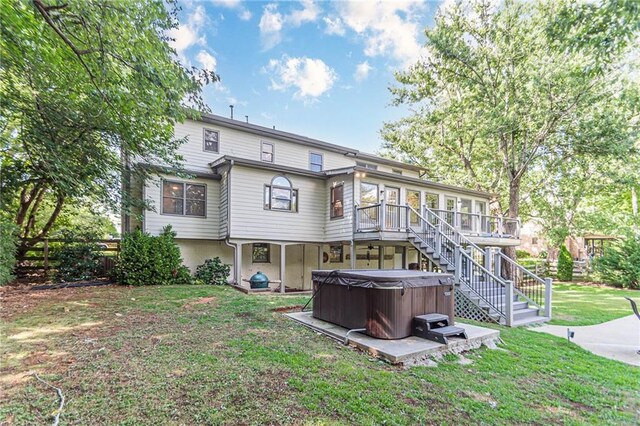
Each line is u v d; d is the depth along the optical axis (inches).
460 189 604.1
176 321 210.1
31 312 223.0
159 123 319.6
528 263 885.8
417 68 674.8
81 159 310.8
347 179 469.7
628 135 499.2
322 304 221.5
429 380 136.9
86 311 229.9
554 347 202.4
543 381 146.3
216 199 474.9
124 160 382.3
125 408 101.7
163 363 138.1
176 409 102.3
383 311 177.8
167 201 434.9
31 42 185.9
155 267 382.9
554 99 523.2
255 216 446.0
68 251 388.5
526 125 552.4
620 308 362.9
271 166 452.1
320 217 505.0
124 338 170.7
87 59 207.5
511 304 261.3
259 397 112.4
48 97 255.3
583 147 541.0
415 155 824.3
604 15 197.0
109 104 234.4
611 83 501.7
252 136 528.4
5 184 325.1
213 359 144.7
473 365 160.1
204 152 481.7
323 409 107.0
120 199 369.4
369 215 467.8
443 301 201.3
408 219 428.8
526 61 535.8
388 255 609.9
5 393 108.3
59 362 136.3
